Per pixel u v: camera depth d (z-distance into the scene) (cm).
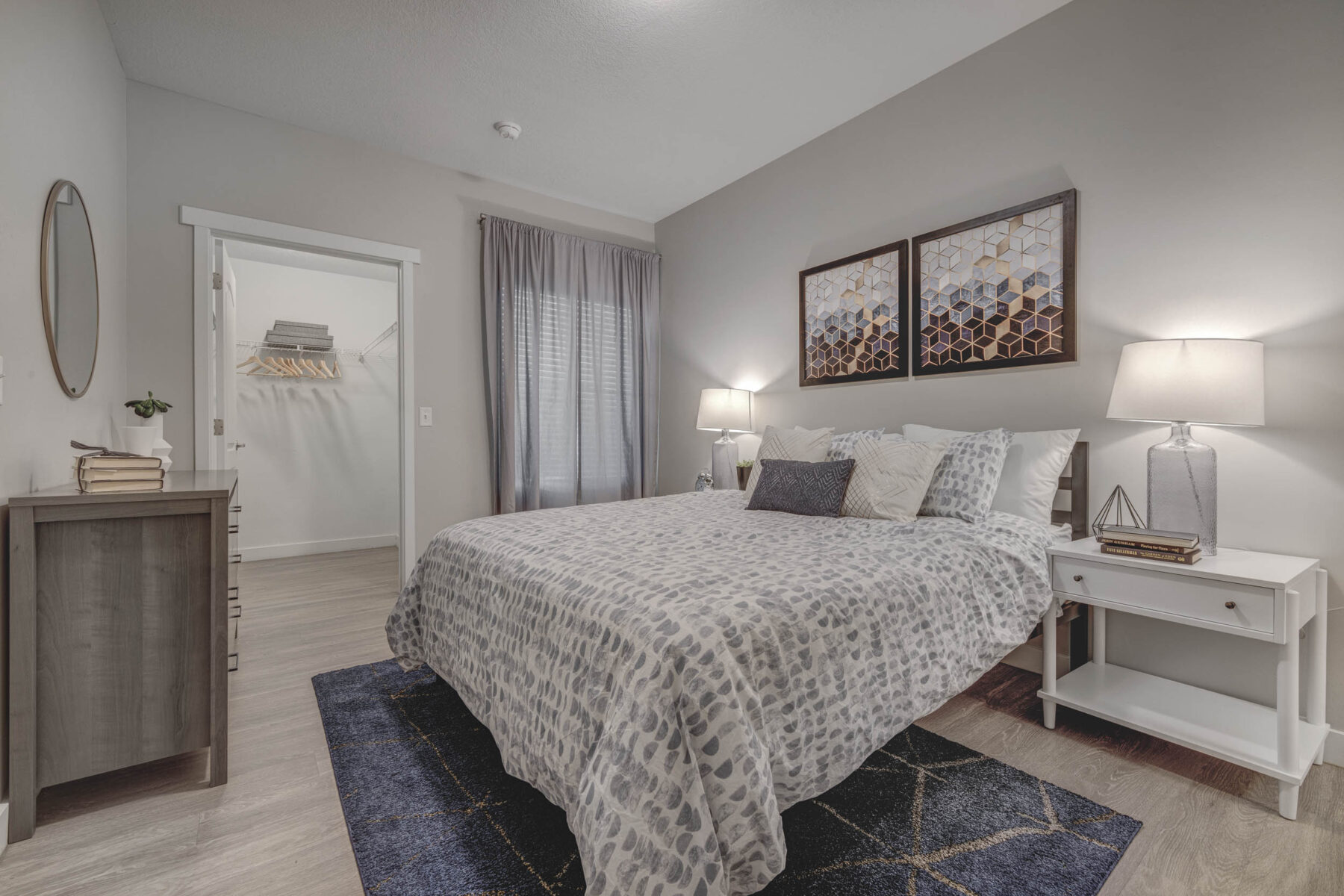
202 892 126
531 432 388
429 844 139
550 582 151
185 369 287
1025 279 249
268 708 213
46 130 175
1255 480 192
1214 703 190
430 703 215
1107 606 184
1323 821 149
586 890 100
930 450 233
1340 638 176
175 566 166
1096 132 228
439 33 245
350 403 518
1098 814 150
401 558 354
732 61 267
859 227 316
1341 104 176
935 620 160
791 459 282
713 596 130
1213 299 200
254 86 281
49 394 176
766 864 108
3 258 146
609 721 111
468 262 375
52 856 137
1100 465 229
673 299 449
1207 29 201
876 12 237
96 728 157
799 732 122
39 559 150
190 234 289
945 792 159
